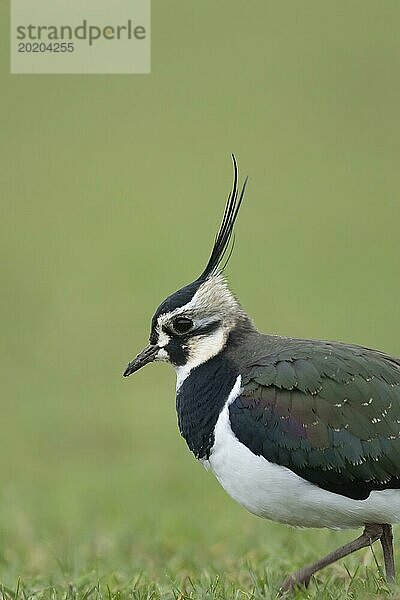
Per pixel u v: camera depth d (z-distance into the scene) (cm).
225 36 4203
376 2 4350
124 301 2591
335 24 4259
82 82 3941
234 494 888
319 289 2591
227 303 939
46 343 2406
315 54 4109
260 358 894
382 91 3912
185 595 887
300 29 4244
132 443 1867
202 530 1262
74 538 1249
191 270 2753
